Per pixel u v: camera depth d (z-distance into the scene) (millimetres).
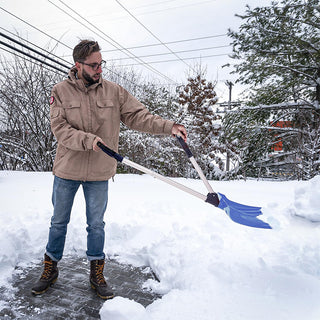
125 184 5586
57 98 1880
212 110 9906
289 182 6375
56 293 1953
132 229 2775
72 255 2557
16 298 1882
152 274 2289
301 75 10250
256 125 11016
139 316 1521
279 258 1993
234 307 1555
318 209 2021
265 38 9648
